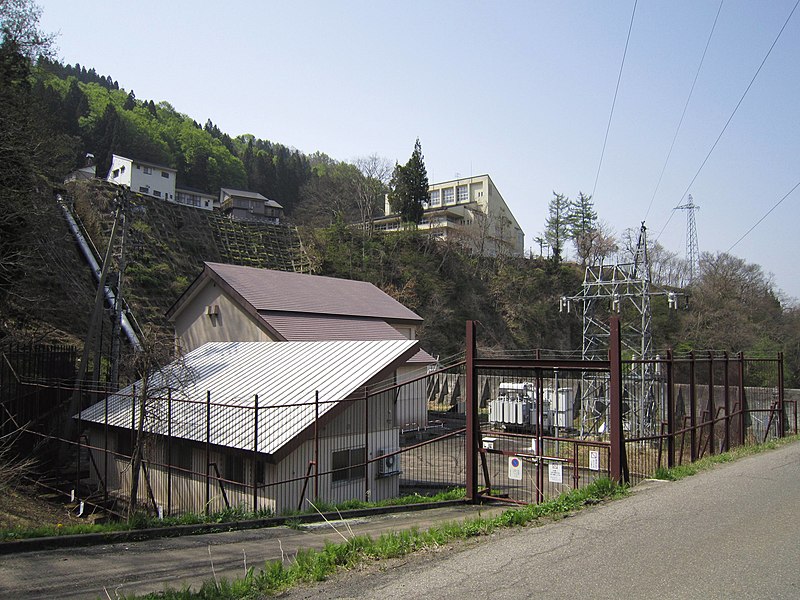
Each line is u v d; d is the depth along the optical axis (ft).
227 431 40.88
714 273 207.00
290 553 21.81
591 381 84.17
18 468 37.55
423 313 162.09
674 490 26.66
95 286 98.27
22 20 76.64
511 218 315.37
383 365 46.26
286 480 35.94
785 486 26.63
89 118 225.35
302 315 75.05
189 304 83.51
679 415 71.26
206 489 39.11
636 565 16.01
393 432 46.65
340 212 193.06
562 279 219.00
